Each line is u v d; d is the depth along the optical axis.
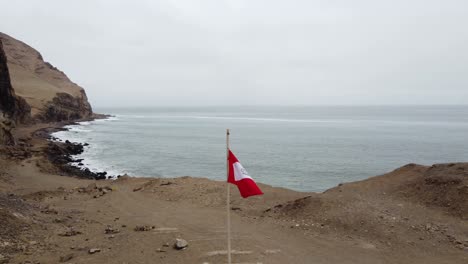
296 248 11.48
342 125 126.88
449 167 17.67
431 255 10.92
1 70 59.88
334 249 11.46
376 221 13.54
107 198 20.38
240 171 8.55
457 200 14.34
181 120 170.75
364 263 10.35
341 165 49.28
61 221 14.40
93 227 14.04
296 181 39.94
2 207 13.38
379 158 54.62
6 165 32.25
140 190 22.64
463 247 11.34
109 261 10.05
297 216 15.23
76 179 30.16
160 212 17.12
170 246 11.30
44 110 107.94
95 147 66.19
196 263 9.87
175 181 24.17
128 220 15.44
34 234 12.18
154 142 76.94
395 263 10.38
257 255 10.56
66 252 10.80
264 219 15.41
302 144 72.94
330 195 16.75
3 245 10.73
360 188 18.23
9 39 167.62
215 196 20.23
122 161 52.09
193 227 14.04
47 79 152.12
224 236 12.58
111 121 149.12
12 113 64.56
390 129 106.38
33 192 22.34
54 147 51.84
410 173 19.45
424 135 87.25
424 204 15.06
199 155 59.22
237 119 179.12
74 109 133.12
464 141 73.69
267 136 90.25
